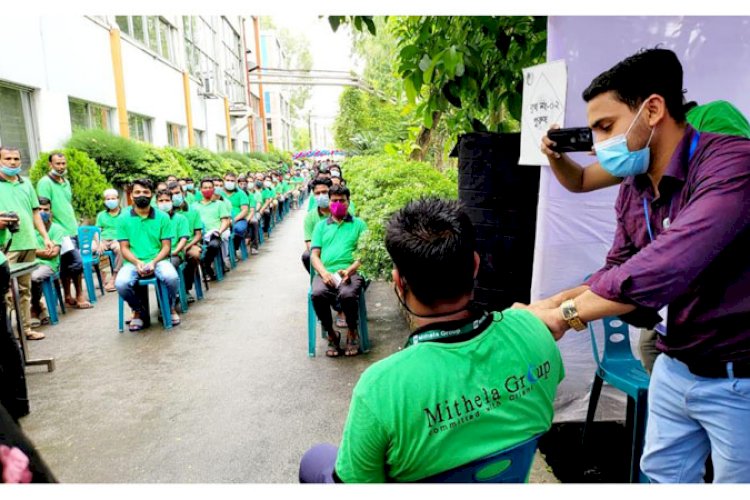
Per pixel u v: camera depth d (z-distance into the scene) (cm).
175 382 387
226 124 2247
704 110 194
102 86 1070
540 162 245
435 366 109
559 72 229
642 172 153
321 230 445
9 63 749
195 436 307
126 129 1170
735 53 223
